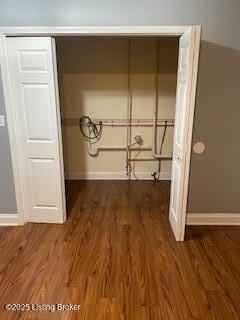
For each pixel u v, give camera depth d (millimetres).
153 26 2465
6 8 2451
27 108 2719
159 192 3971
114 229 2939
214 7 2420
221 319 1820
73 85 4121
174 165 2812
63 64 4027
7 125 2732
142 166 4477
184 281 2162
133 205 3533
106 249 2578
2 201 2963
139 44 3938
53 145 2809
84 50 3975
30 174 2912
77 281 2158
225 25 2457
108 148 4391
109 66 4043
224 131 2727
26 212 3033
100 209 3416
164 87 4121
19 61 2598
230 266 2344
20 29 2484
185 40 2312
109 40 3928
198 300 1975
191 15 2441
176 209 2711
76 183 4340
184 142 2371
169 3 2418
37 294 2027
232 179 2871
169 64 4023
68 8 2445
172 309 1896
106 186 4211
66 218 3166
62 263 2375
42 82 2641
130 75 4066
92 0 2426
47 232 2877
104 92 4148
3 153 2818
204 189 2902
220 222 3004
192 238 2754
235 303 1950
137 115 4246
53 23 2480
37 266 2336
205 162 2814
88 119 4254
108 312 1868
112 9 2439
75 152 4410
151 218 3186
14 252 2533
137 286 2105
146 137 4340
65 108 4215
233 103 2648
